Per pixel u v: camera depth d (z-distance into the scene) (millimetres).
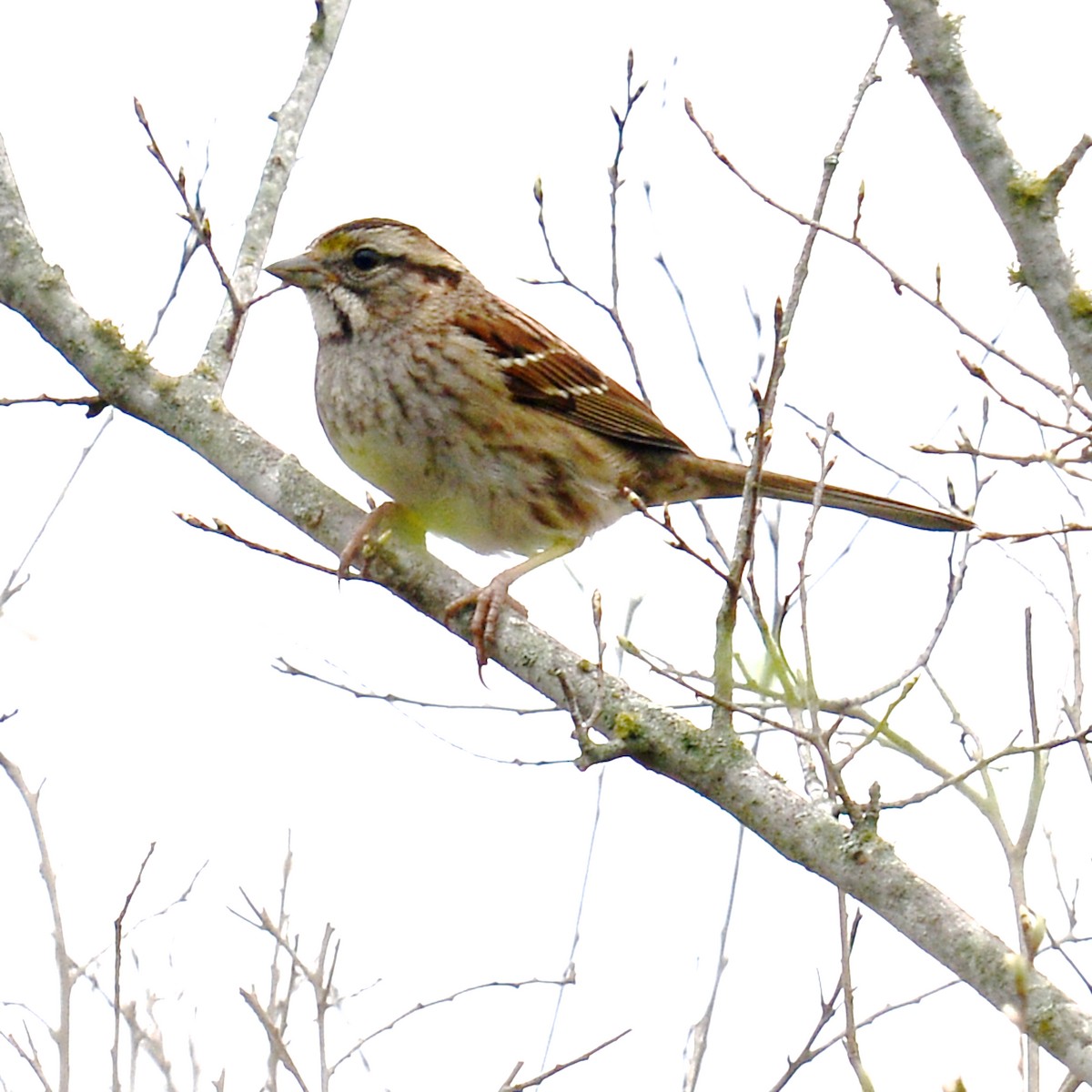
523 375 10805
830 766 7168
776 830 7375
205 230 8930
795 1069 7895
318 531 9258
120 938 7863
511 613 8805
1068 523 7242
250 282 9516
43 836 8375
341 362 10703
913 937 6977
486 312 10859
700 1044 8297
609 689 8117
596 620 7742
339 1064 8078
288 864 8789
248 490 9312
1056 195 7016
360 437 10727
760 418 7254
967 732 8250
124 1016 8219
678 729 7723
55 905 8148
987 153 7086
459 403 10609
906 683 7301
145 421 9359
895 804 7234
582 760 7508
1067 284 6980
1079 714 8055
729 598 7371
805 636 7266
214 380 9406
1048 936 8070
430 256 10797
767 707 7453
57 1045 7738
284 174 9719
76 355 9352
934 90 7164
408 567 9125
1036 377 6953
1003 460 7277
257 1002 7801
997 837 7535
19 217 9609
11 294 9477
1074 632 8188
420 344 10586
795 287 7246
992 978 6773
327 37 9930
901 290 7195
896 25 7188
